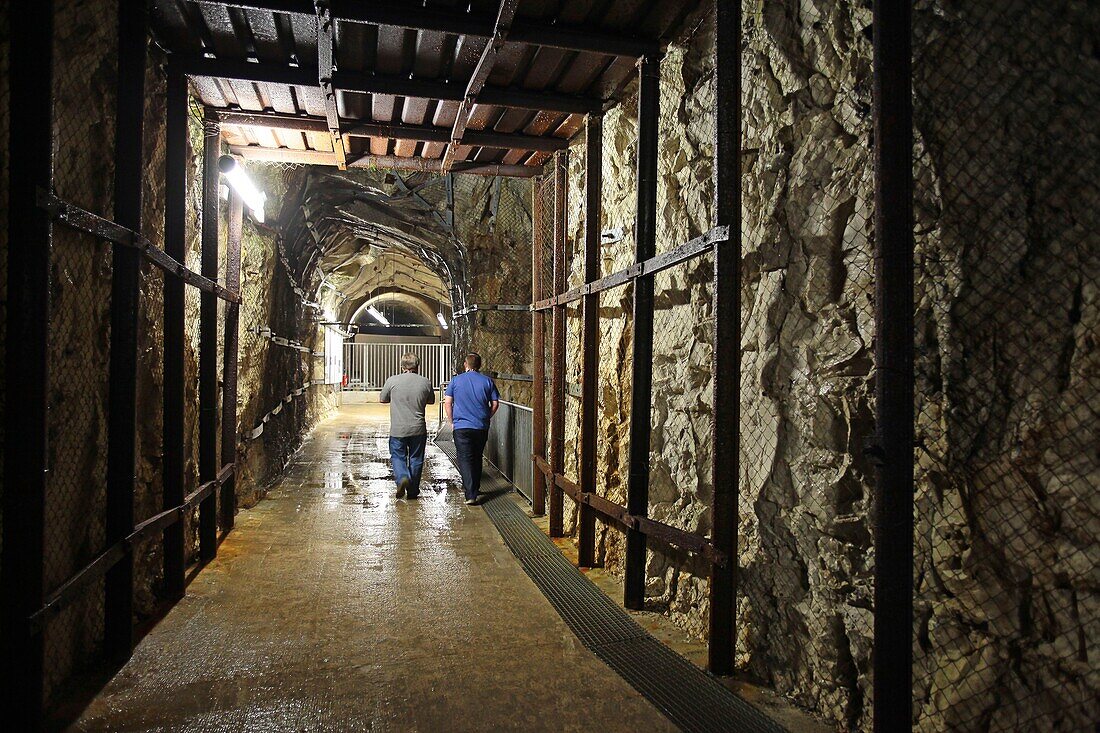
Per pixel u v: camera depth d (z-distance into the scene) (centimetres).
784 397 279
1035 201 188
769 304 288
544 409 630
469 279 1005
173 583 389
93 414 303
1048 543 181
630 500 383
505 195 984
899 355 201
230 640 330
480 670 301
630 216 438
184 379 395
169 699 271
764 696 275
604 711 264
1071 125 182
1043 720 180
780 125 284
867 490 237
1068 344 180
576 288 495
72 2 263
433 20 352
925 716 210
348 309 2191
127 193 310
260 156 585
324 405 1645
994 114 198
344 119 511
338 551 495
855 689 241
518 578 437
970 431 200
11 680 216
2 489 220
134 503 324
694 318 351
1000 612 191
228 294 504
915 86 215
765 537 289
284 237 856
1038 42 189
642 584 384
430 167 616
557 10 359
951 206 206
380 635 340
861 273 240
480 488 765
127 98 311
